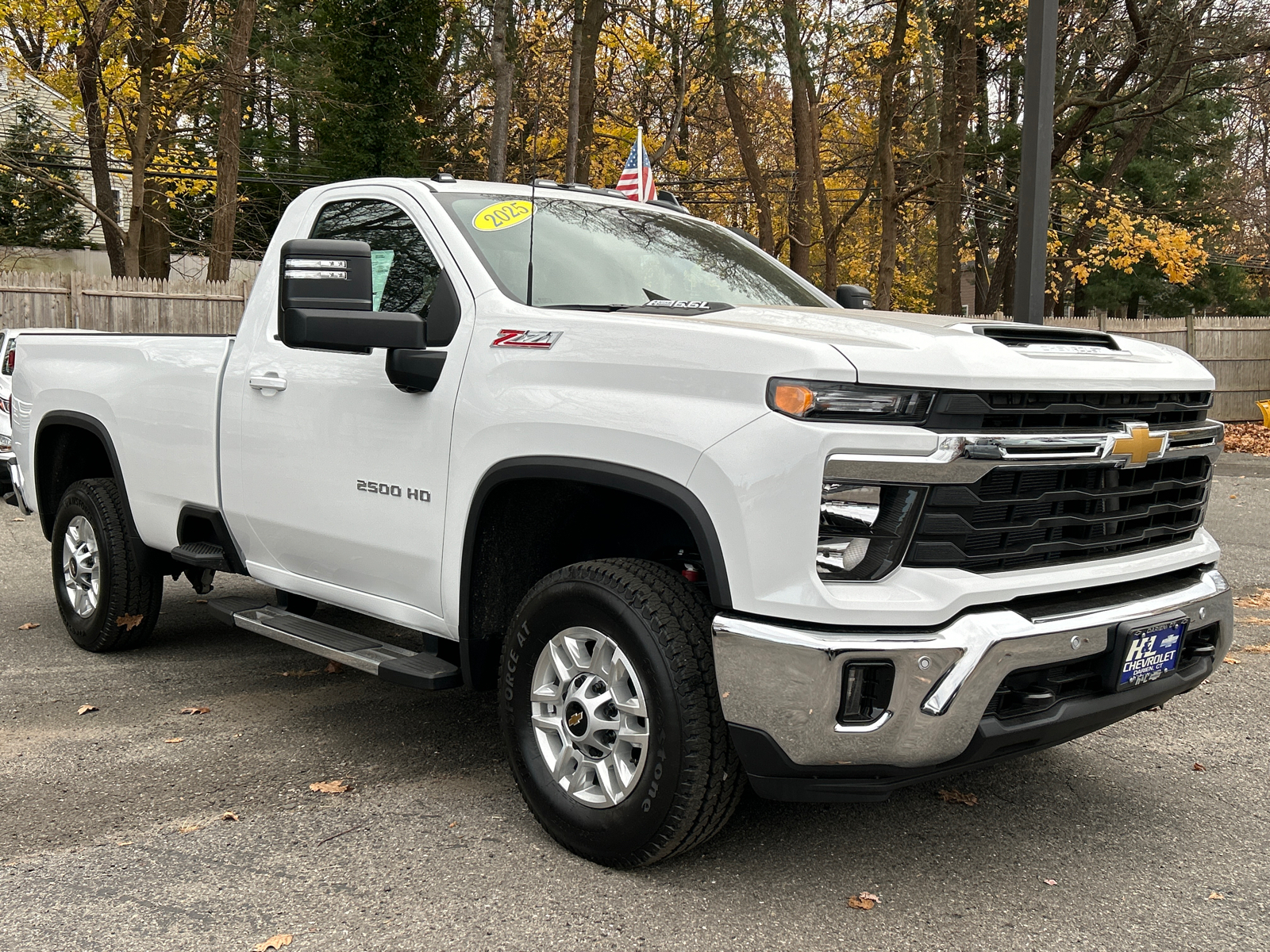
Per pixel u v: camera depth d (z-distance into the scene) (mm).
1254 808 3729
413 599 3754
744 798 3760
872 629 2705
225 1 21375
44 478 5852
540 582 3328
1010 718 2869
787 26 18922
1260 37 21828
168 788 3791
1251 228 42938
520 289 3619
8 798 3688
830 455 2678
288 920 2877
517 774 3381
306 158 29859
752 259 4578
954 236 20703
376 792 3771
